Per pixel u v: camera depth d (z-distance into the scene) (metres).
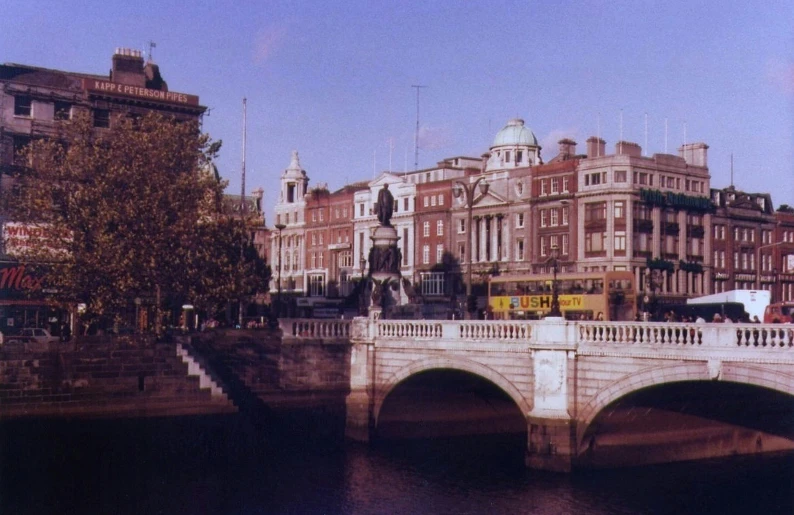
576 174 94.06
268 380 49.50
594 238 91.69
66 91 64.06
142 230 48.03
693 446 46.75
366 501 38.47
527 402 42.78
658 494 38.84
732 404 44.28
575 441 41.16
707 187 98.38
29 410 41.94
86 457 43.03
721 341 35.72
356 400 50.72
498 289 63.31
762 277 105.12
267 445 48.47
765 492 39.44
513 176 101.06
